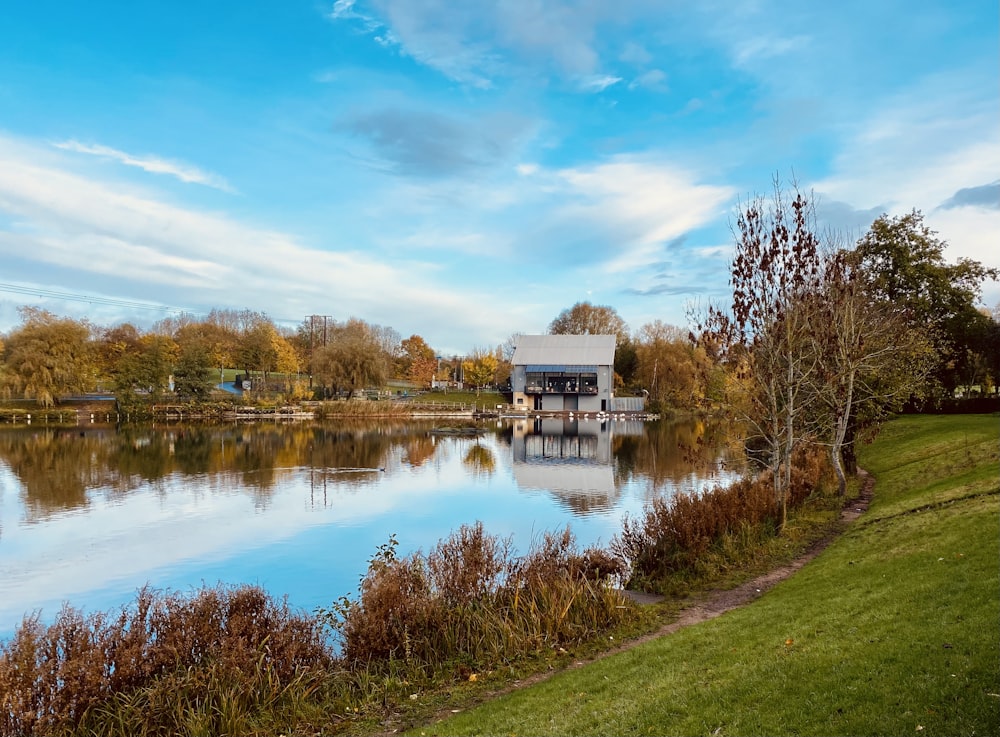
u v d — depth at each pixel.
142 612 9.16
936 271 33.16
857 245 33.59
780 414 18.62
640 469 36.28
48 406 62.31
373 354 80.50
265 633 9.65
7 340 61.91
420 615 10.84
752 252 17.42
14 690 7.49
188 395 71.44
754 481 20.28
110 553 19.08
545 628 11.27
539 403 87.06
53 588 16.17
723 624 10.48
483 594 11.89
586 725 7.21
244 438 51.78
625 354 97.94
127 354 69.00
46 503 26.08
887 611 8.86
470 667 10.23
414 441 52.25
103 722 7.84
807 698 6.65
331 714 8.88
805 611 10.01
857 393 24.08
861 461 30.02
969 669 6.41
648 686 8.10
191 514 24.27
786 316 17.72
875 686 6.55
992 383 52.53
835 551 14.66
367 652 10.29
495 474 34.41
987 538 11.20
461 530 15.24
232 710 8.29
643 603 13.18
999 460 18.47
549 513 24.53
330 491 29.20
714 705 6.99
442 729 8.02
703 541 15.12
